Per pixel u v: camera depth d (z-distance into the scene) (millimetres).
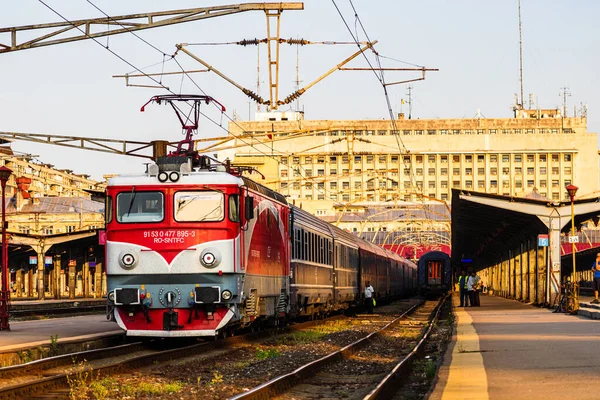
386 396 13820
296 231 30109
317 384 15875
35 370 16359
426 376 16656
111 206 21594
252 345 23453
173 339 24594
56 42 20344
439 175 195125
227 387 14914
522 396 11172
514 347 18672
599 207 37719
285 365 18812
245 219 21969
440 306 56094
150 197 21484
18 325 30859
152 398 13648
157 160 21938
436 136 194000
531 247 47000
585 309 31891
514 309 40562
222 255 21188
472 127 198000
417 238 112312
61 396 13469
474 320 30797
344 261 42469
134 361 17391
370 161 192000
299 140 178875
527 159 196500
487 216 44938
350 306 46750
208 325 21266
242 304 22297
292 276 29375
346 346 22719
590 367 14242
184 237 21203
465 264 98188
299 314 31266
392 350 23688
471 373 13922
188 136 27203
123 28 20406
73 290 68438
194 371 17406
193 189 21406
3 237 28406
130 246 21344
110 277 21469
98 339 22844
